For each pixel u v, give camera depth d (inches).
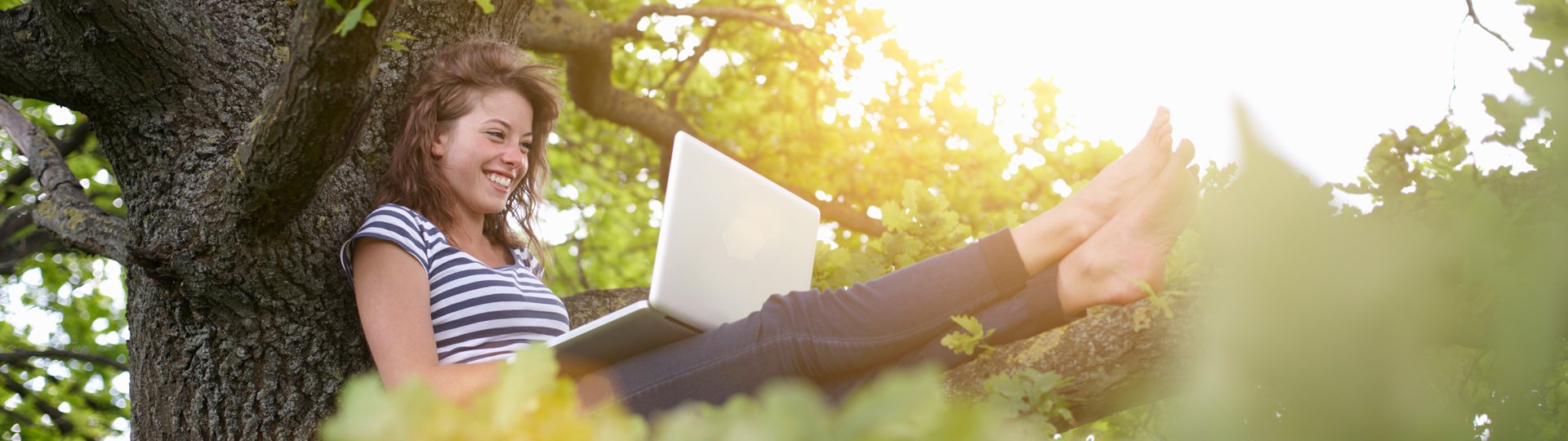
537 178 119.6
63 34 93.5
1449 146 70.0
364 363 100.7
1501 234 43.8
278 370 98.0
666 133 265.3
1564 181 52.7
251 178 85.1
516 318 95.0
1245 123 19.8
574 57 240.5
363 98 77.9
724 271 90.6
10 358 247.6
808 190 290.4
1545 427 60.4
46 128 275.6
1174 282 76.2
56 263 293.1
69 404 260.1
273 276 95.5
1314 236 20.0
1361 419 20.9
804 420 20.7
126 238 111.3
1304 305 20.2
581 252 355.6
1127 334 72.3
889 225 113.9
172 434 99.5
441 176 103.6
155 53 96.6
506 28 122.2
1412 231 22.5
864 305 77.5
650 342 85.1
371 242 93.4
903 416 20.1
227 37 102.8
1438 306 21.9
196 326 98.3
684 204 88.3
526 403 22.1
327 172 84.1
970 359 77.0
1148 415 85.7
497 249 111.4
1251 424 20.6
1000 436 20.1
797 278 100.8
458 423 21.4
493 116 105.3
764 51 303.1
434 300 94.3
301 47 73.1
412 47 110.5
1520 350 25.1
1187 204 73.2
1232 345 20.4
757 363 78.5
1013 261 75.3
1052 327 75.3
